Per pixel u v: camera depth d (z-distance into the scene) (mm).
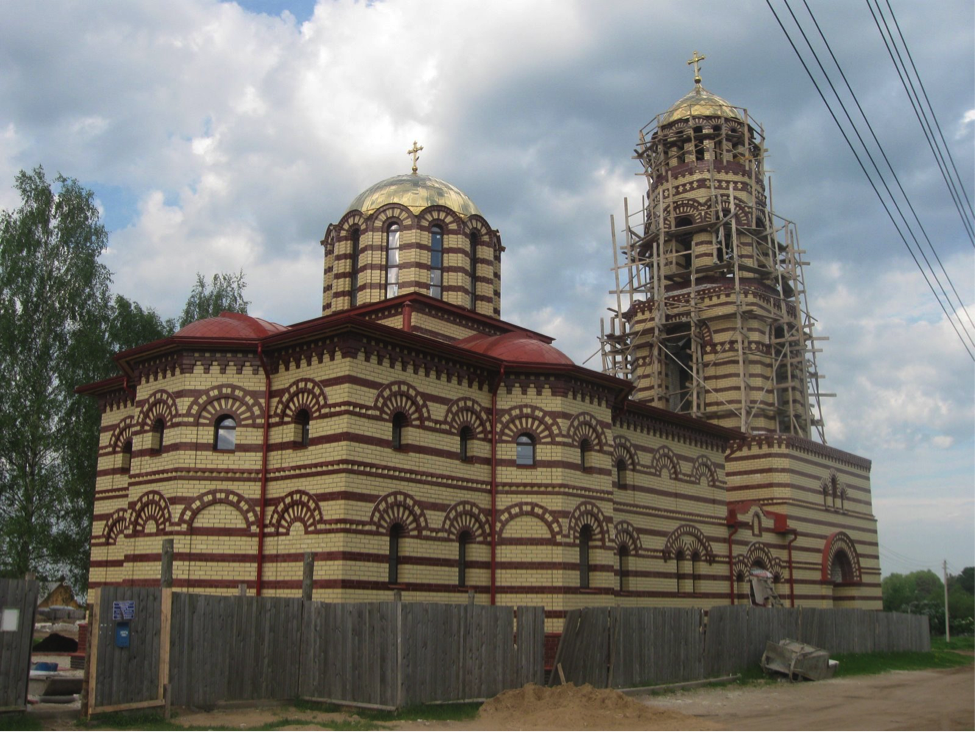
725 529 44719
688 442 43312
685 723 20938
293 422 28766
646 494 39719
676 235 58125
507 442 31875
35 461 42938
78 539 43312
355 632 21547
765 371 54531
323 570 26609
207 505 28562
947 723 22203
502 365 32031
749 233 56688
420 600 28297
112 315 47031
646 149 60938
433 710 21031
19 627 17594
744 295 54531
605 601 32375
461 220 37562
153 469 29734
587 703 21922
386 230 37281
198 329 30406
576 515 31906
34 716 18234
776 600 44719
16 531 40594
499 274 39531
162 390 30141
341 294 37562
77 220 45906
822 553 52219
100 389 35781
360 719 20172
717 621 31500
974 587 147000
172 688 19391
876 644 44219
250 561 28250
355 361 27797
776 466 50438
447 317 35969
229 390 29422
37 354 43812
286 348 29297
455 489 30250
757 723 21844
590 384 33656
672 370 57875
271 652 21625
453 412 30719
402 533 28359
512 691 22672
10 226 44531
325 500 27094
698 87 60719
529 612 24141
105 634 18484
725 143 57969
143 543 29250
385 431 28328
